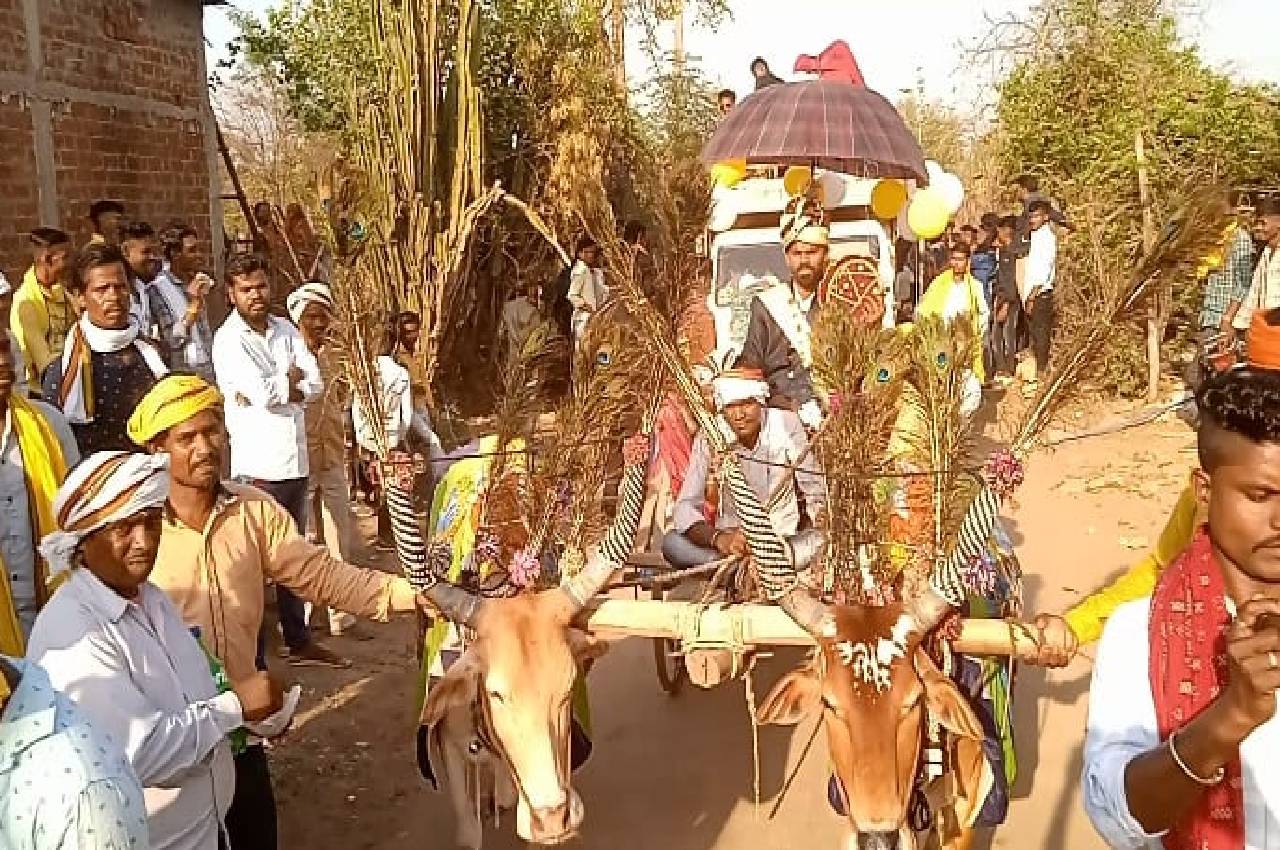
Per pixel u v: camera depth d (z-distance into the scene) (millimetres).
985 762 4230
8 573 4703
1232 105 14297
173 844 3527
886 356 4227
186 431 4152
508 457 4832
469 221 14484
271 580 4582
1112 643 2545
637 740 6676
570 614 4008
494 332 15625
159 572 4191
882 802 3518
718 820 5781
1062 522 10531
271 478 7426
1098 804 2418
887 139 7844
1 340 4656
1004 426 4367
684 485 5801
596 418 4371
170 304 8836
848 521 4066
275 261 8938
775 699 3861
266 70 19188
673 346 4059
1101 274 9797
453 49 15391
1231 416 2291
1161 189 13781
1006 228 16094
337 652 7965
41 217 11039
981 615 4488
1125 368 13836
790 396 6055
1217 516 2342
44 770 2463
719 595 5125
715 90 10828
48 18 11133
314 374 7672
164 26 12977
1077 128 16719
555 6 17453
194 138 13562
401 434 7973
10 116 10648
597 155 15141
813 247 6395
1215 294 11812
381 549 10000
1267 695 2000
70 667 3285
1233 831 2346
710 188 4270
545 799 3719
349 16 17391
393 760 6441
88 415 6211
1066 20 17000
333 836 5656
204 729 3412
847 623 3717
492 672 3863
